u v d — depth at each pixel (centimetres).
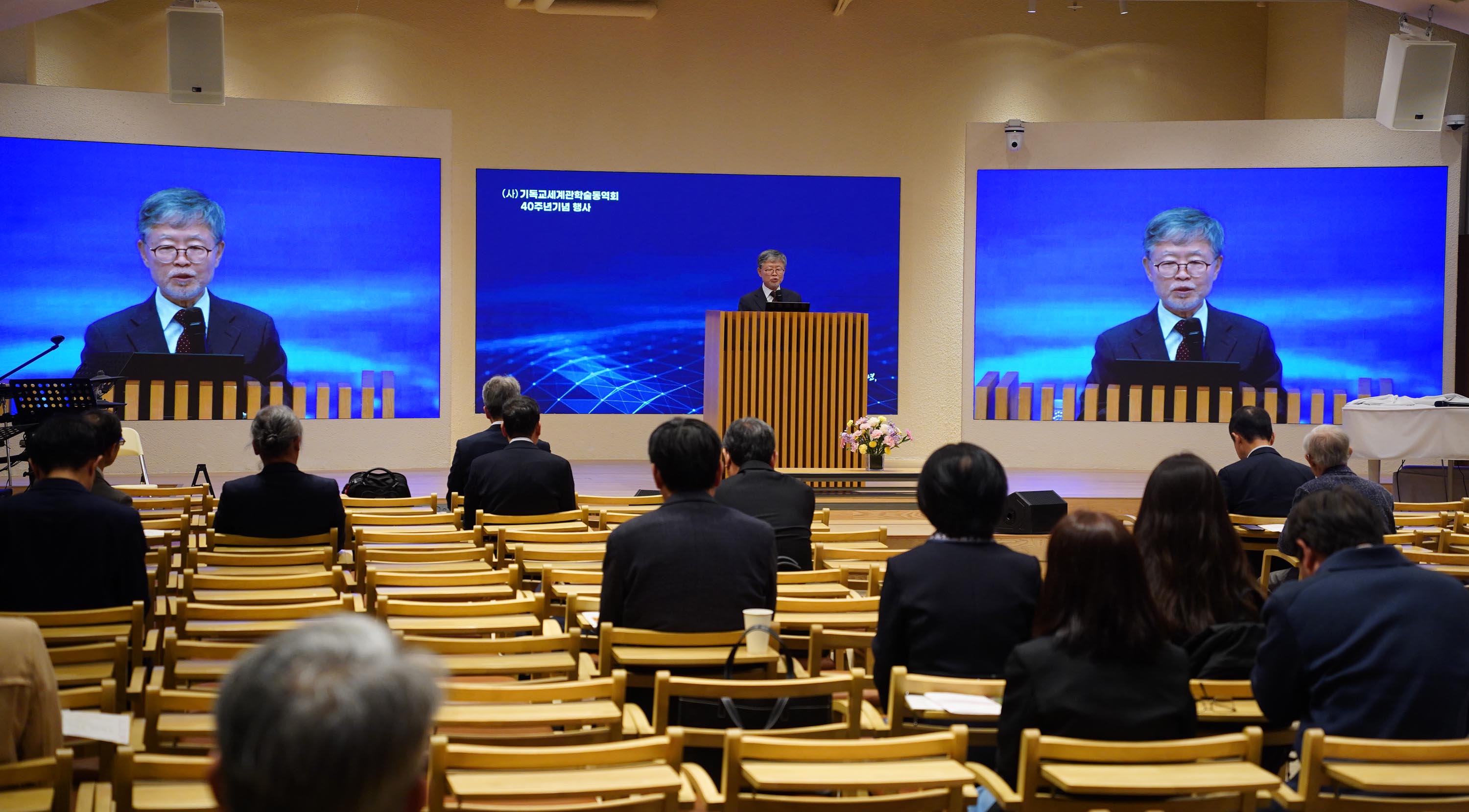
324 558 450
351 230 1209
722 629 363
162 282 1161
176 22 873
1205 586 349
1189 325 1273
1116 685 259
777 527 495
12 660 226
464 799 253
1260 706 296
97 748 298
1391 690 274
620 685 279
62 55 1215
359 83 1306
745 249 1360
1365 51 1255
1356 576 287
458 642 321
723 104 1366
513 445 600
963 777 239
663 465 375
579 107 1345
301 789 88
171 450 1163
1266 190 1260
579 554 478
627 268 1346
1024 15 1395
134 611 345
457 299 1329
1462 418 968
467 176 1328
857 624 392
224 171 1176
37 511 378
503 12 1333
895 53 1384
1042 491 685
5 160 1114
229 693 92
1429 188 1236
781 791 316
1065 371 1284
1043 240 1281
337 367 1211
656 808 235
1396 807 250
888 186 1375
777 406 895
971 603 320
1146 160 1271
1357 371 1253
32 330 1128
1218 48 1412
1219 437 1273
